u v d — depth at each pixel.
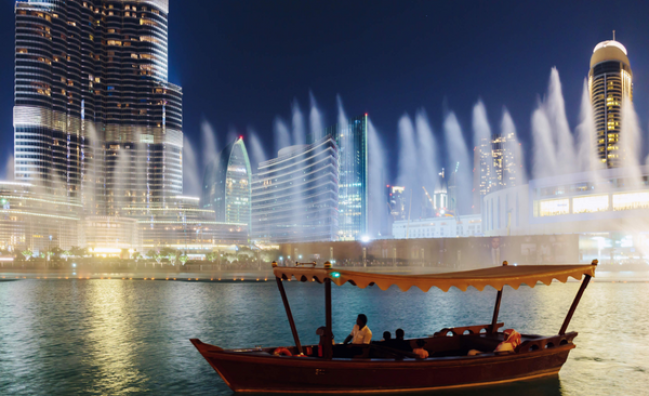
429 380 13.74
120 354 20.28
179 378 16.39
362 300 45.47
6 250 160.88
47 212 198.62
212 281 78.44
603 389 14.84
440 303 41.91
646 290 54.00
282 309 37.28
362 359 13.22
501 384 14.94
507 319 30.81
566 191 153.25
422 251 146.25
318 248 169.25
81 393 14.71
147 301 43.47
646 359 18.98
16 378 16.42
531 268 15.99
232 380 13.62
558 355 15.88
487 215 195.25
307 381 13.20
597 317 31.16
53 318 31.70
